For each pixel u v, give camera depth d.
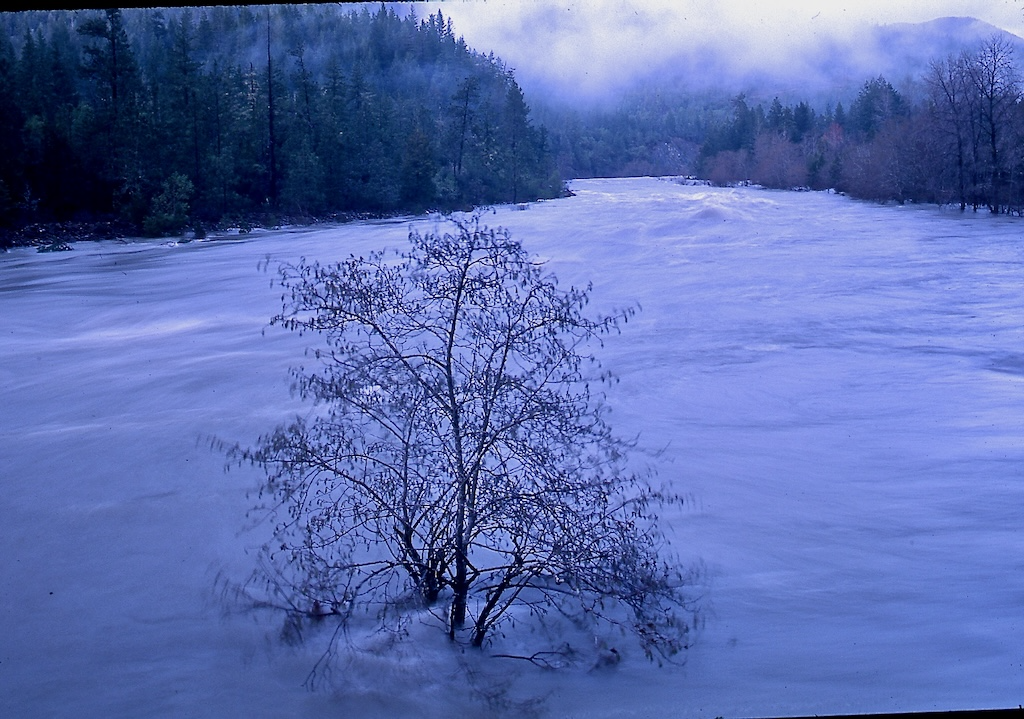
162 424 7.25
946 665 3.80
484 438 3.91
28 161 28.55
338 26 53.75
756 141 60.97
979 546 5.14
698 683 3.70
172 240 27.48
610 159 72.00
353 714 3.50
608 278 16.16
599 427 5.65
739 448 6.94
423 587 3.96
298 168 36.94
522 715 3.46
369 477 4.35
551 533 3.80
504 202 44.47
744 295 14.20
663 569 4.56
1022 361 9.79
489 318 4.16
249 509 5.45
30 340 11.70
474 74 53.44
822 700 3.51
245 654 3.92
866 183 38.50
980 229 24.31
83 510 5.54
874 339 10.94
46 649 4.02
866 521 5.55
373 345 4.42
